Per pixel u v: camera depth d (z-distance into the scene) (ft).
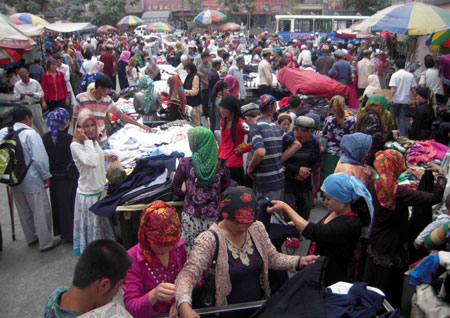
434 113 26.13
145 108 25.05
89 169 14.35
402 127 30.78
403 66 30.73
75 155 14.15
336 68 35.45
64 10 164.45
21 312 13.08
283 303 6.60
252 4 163.63
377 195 10.60
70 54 48.57
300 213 16.46
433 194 10.59
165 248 7.75
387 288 10.98
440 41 28.94
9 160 14.97
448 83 26.40
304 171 15.34
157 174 15.21
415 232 12.04
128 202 14.02
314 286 6.79
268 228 10.35
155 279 8.09
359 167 12.23
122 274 6.08
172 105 25.36
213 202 11.78
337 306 6.56
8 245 17.30
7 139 15.08
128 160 17.70
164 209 7.72
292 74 27.96
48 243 16.67
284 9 161.48
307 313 6.40
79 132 14.28
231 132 16.67
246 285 7.98
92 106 18.93
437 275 8.87
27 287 14.38
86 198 14.53
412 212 12.17
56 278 14.89
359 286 7.16
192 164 11.73
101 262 5.87
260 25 167.43
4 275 15.10
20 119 15.64
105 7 173.88
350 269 10.25
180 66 42.34
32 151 15.34
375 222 10.82
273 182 14.65
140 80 24.76
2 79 36.50
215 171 11.60
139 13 192.24
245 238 8.08
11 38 23.77
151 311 7.44
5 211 20.90
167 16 184.24
